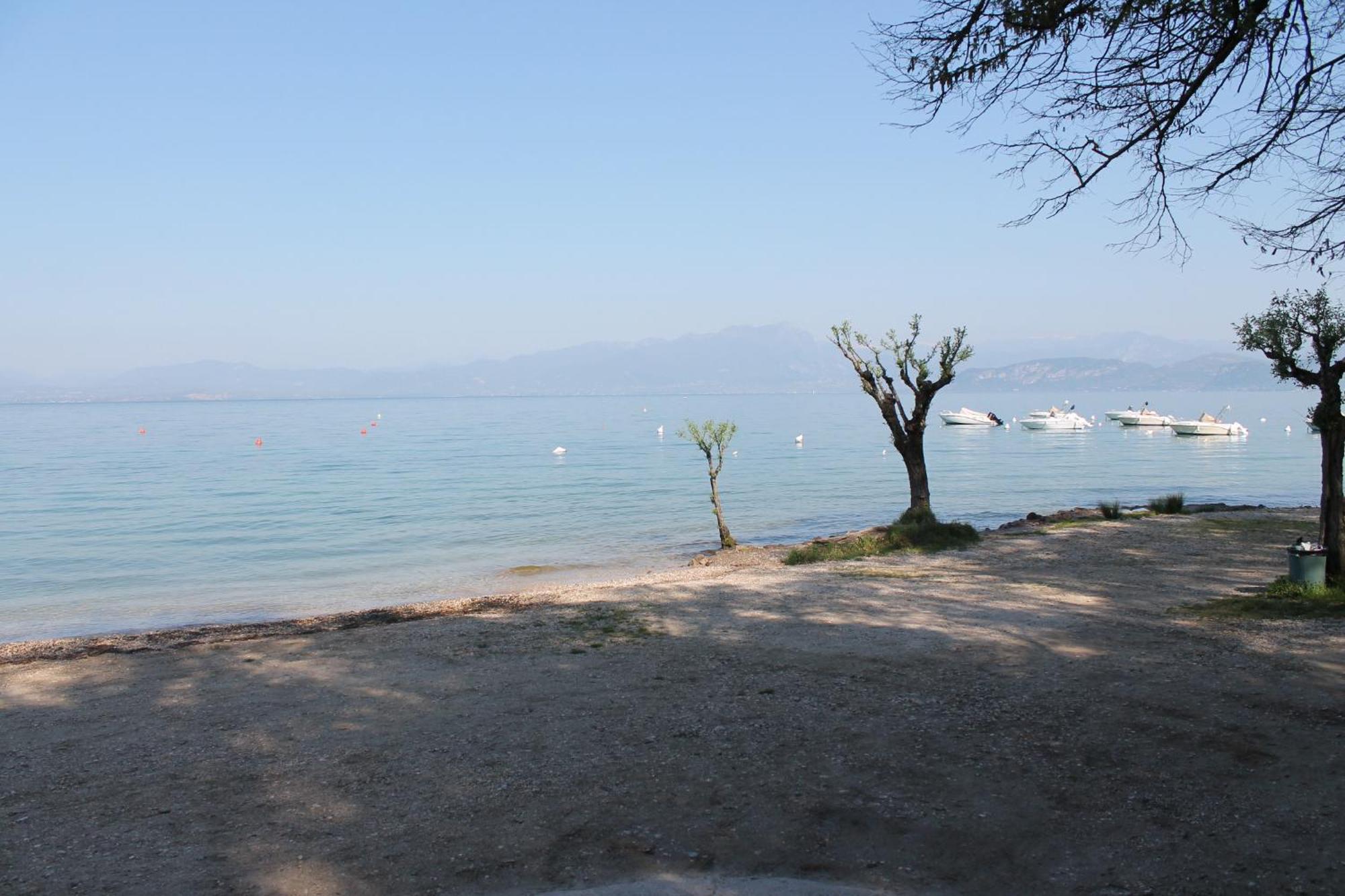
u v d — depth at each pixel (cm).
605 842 609
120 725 953
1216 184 684
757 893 527
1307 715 832
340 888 553
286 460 7388
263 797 716
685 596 1670
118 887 563
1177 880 537
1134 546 2130
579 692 1009
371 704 991
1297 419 15225
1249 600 1388
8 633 1867
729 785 709
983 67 658
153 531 3422
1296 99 634
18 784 768
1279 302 1424
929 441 10075
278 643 1380
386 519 3744
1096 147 678
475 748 821
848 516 3800
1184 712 858
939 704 915
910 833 612
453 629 1429
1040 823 623
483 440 10444
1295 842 579
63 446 9406
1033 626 1284
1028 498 4506
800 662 1119
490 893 540
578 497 4528
